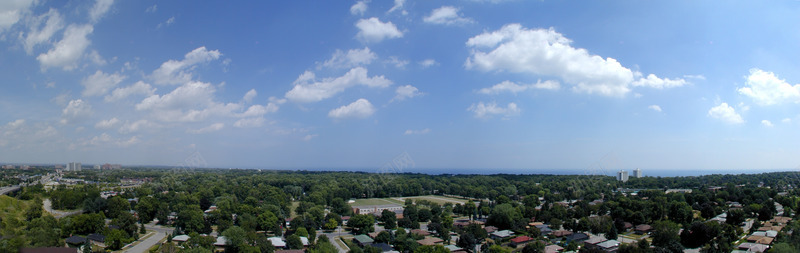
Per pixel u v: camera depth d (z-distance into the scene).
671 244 198.75
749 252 184.25
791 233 197.25
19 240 175.88
